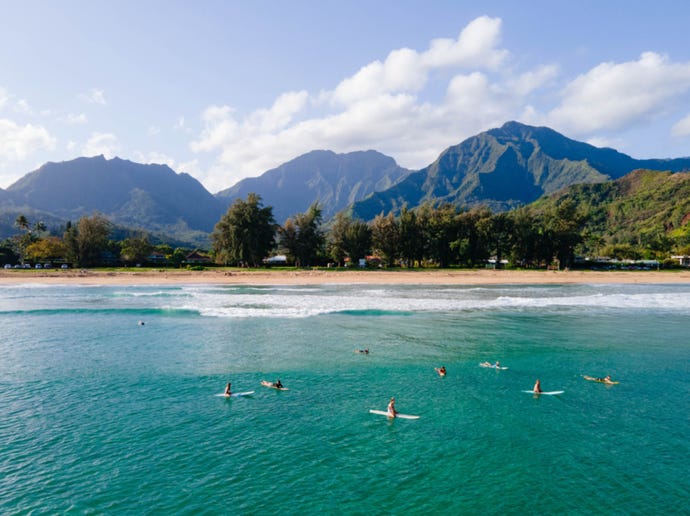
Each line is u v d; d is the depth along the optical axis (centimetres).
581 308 5956
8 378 2844
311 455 1870
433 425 2173
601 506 1534
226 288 8831
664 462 1833
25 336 4103
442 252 15238
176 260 15125
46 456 1842
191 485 1641
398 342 3897
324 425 2167
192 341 3906
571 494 1603
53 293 7831
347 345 3778
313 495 1583
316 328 4494
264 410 2350
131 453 1873
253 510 1496
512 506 1529
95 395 2550
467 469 1772
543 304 6350
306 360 3303
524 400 2519
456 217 15750
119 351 3544
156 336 4106
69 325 4641
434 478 1703
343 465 1792
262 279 10738
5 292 8031
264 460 1825
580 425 2186
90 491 1595
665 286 9819
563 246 14988
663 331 4425
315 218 15625
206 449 1914
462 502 1552
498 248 15762
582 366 3197
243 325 4641
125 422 2181
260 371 3027
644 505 1541
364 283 10081
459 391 2659
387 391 2653
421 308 5838
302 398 2530
